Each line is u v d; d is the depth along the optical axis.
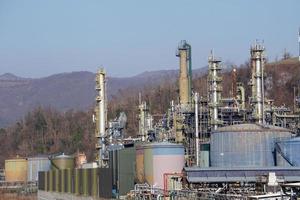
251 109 125.12
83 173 122.62
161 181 94.25
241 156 101.44
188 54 129.25
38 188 161.38
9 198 159.62
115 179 105.25
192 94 128.62
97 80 151.62
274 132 102.38
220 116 122.69
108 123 153.88
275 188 80.00
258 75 119.94
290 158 98.69
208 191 83.62
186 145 122.44
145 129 153.12
